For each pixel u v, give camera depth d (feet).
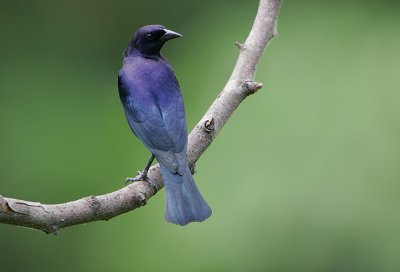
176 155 27.48
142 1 55.72
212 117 27.81
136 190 24.39
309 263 39.83
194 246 40.50
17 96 48.47
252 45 28.53
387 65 41.93
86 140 46.09
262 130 41.09
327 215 39.83
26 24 54.08
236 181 40.50
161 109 29.43
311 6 44.73
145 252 41.50
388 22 43.73
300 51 42.98
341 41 43.11
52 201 44.73
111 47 55.06
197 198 26.18
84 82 50.08
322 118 40.98
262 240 39.91
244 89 27.96
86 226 43.39
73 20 55.21
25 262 44.86
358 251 39.86
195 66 44.86
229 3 47.83
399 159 40.09
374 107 40.91
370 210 39.81
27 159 45.62
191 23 51.29
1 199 21.56
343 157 40.42
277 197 40.04
